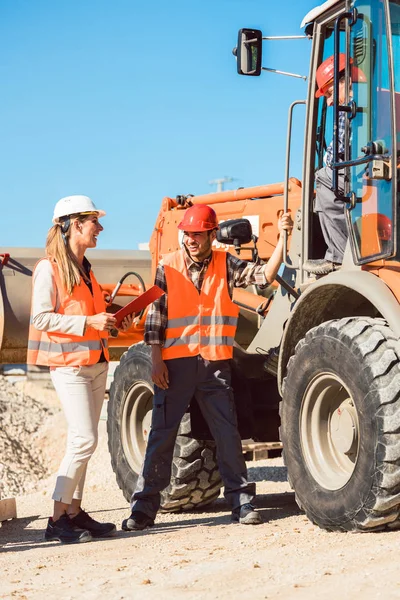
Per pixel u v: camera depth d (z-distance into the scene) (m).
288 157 5.73
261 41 5.82
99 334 5.23
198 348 5.38
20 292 9.11
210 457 6.05
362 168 4.86
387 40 4.71
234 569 3.88
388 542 4.27
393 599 3.21
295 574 3.71
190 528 5.36
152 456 5.45
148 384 6.34
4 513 6.38
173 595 3.50
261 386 6.07
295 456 5.12
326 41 5.56
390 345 4.56
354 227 4.91
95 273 9.14
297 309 5.14
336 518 4.72
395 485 4.40
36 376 13.21
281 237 5.41
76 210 5.18
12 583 3.97
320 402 5.05
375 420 4.47
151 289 5.05
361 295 5.13
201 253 5.40
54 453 11.49
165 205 8.02
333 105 5.08
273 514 5.75
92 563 4.33
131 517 5.46
